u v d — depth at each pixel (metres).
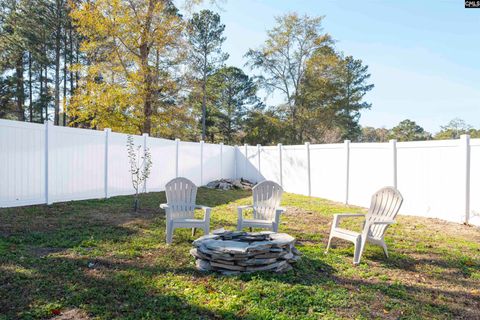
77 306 2.96
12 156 6.86
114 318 2.77
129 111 17.34
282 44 27.05
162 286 3.45
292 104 27.80
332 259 4.59
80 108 16.92
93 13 15.49
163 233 5.62
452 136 30.67
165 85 17.08
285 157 13.58
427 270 4.32
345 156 10.32
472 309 3.22
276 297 3.23
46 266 3.84
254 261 3.87
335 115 29.89
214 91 30.25
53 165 7.71
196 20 25.83
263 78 28.17
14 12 22.91
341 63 29.48
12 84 23.67
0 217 6.04
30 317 2.73
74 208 7.36
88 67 16.97
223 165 15.74
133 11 15.96
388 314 3.02
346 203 10.20
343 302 3.19
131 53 16.56
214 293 3.31
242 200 10.35
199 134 28.61
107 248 4.64
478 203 6.92
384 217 4.98
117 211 7.34
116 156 9.61
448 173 7.49
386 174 8.91
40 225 5.71
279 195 6.02
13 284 3.32
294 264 4.23
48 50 24.23
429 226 6.93
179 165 12.48
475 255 4.97
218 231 4.66
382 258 4.77
